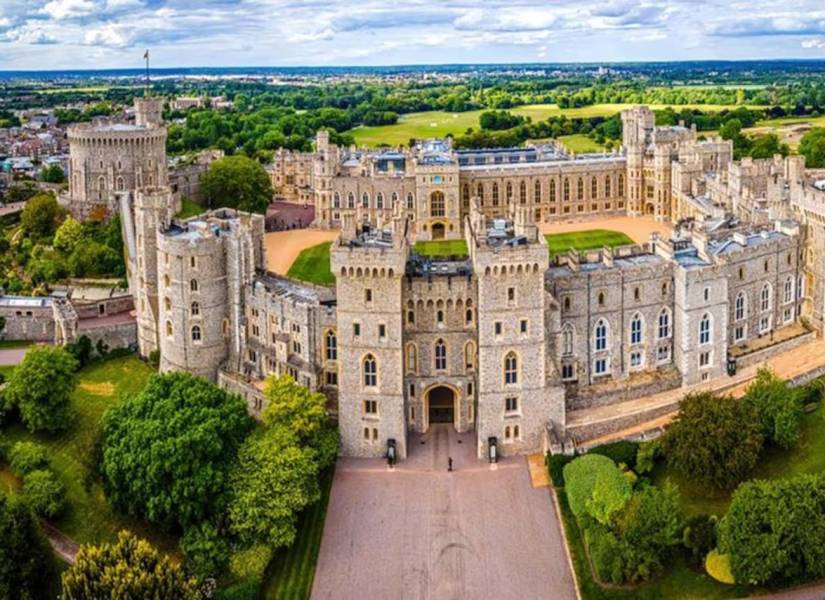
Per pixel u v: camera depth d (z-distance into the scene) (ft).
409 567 456.86
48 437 597.93
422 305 551.59
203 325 622.13
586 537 462.19
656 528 440.86
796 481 442.50
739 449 481.87
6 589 419.54
